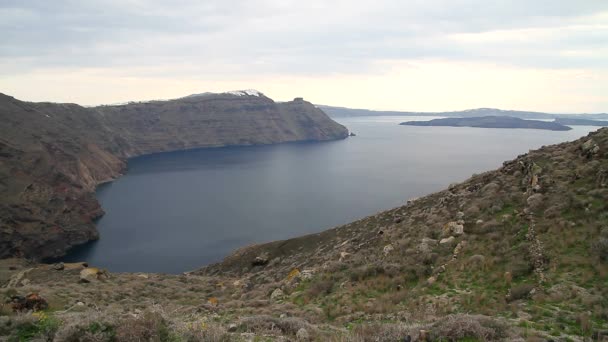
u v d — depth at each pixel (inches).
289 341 386.0
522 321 446.6
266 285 1023.0
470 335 356.5
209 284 1234.0
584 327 423.2
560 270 582.9
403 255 847.1
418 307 567.8
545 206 802.8
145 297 928.3
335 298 687.7
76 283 1062.4
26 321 351.3
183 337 339.6
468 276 656.4
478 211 947.3
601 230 639.1
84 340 317.1
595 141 995.9
